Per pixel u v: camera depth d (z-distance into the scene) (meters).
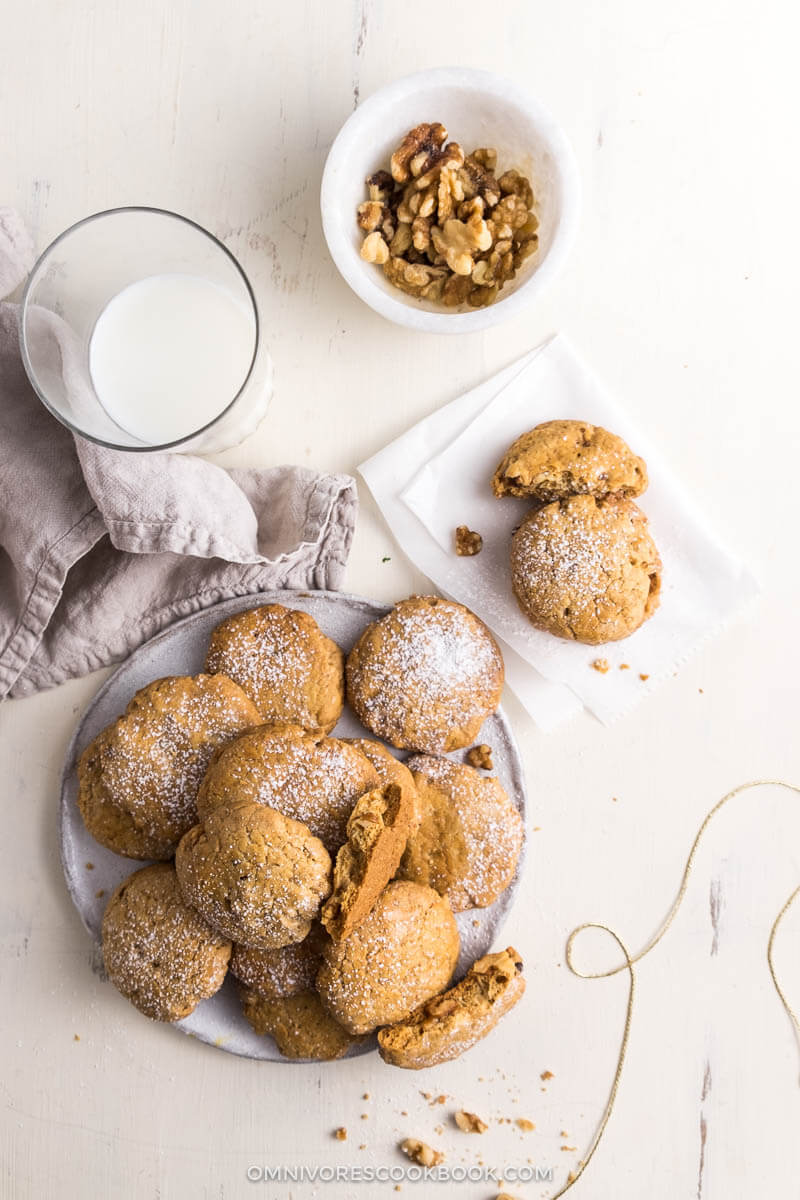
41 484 0.69
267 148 0.72
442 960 0.67
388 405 0.72
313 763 0.67
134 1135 0.72
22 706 0.73
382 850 0.65
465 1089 0.72
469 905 0.69
